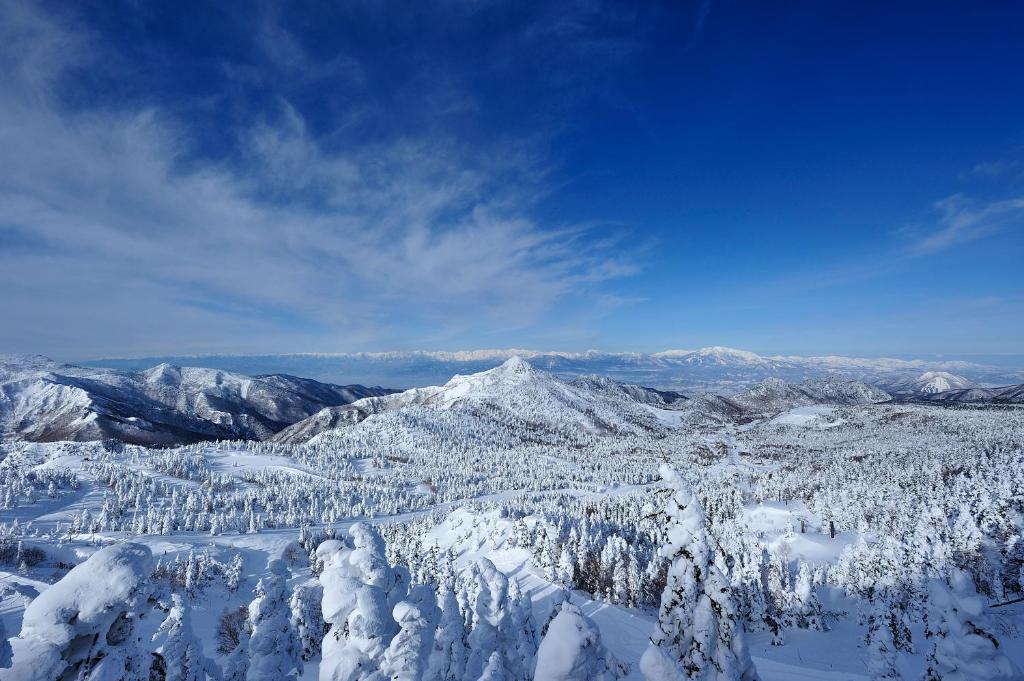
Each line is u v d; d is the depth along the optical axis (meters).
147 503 193.62
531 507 187.50
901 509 110.56
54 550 100.94
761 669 40.16
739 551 83.44
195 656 19.14
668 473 15.86
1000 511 87.50
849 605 79.50
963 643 16.94
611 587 80.25
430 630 20.05
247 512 192.25
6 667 8.20
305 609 37.84
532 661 29.47
